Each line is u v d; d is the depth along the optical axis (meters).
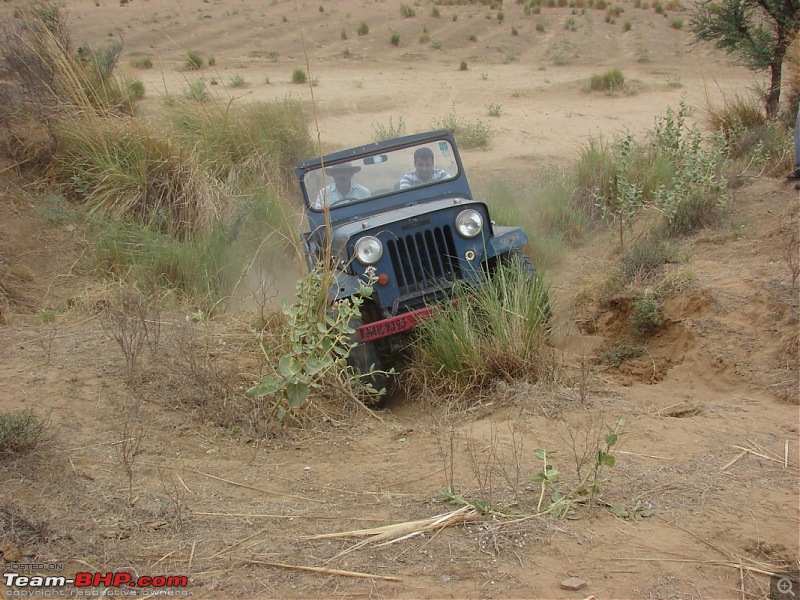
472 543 3.33
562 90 19.81
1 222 8.36
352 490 3.94
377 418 5.08
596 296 7.05
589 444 4.29
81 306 7.00
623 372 5.87
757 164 9.42
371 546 3.34
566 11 33.91
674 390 5.23
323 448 4.57
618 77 19.53
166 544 3.37
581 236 9.08
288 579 3.12
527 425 4.62
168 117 10.67
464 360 5.32
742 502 3.61
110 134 9.53
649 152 10.13
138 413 4.79
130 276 7.59
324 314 5.08
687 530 3.39
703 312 5.97
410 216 5.82
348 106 18.20
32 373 5.33
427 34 28.03
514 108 17.92
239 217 8.59
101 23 28.52
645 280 6.78
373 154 6.72
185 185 9.09
